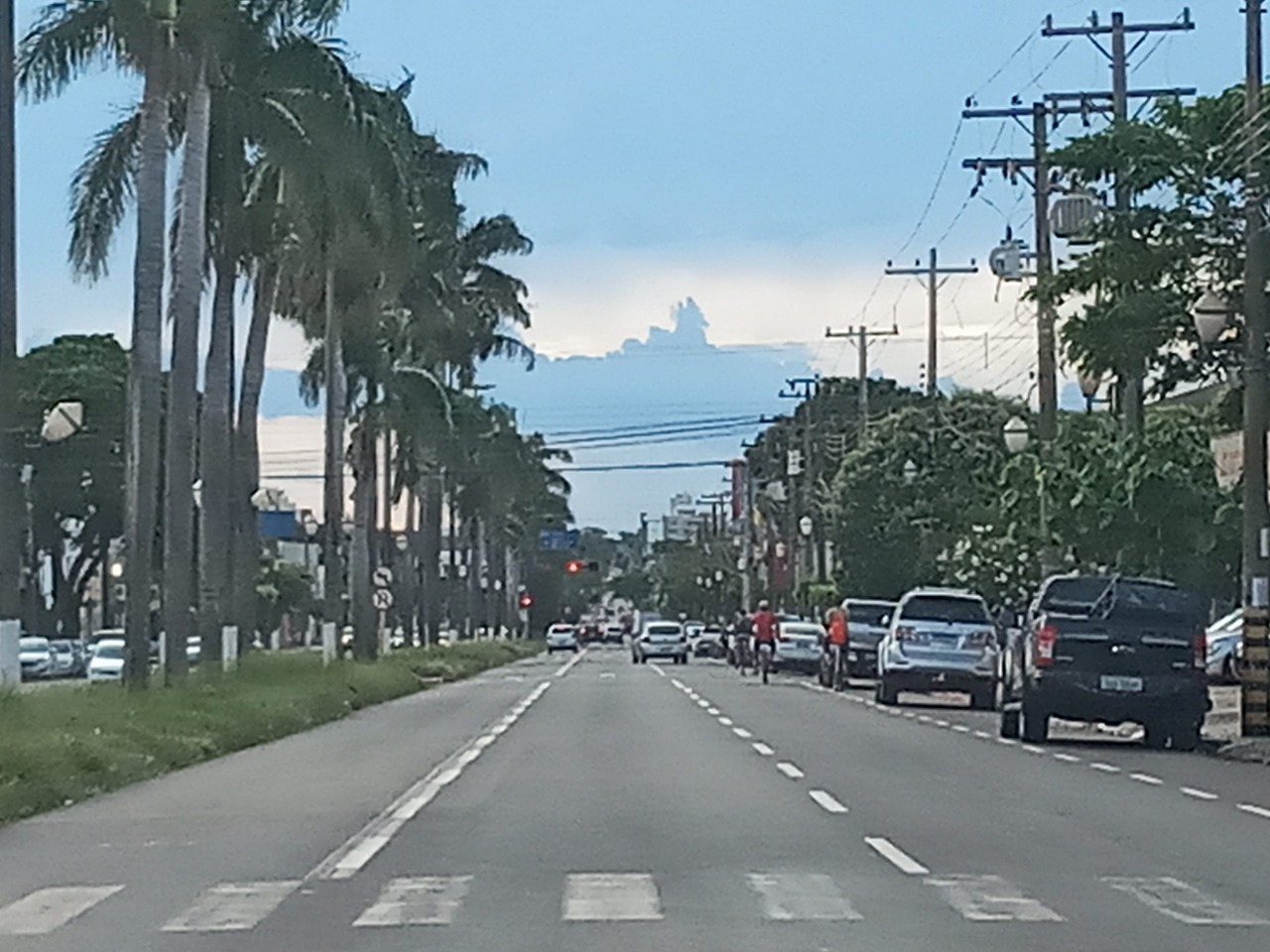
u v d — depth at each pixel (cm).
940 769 2364
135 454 3225
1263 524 2861
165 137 3188
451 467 7806
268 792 2072
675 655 8488
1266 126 2855
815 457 10362
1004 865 1452
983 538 5131
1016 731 2978
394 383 5622
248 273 4112
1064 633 2775
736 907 1238
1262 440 2858
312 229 3691
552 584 16075
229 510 3884
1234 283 3091
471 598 9994
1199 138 3103
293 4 3625
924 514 6794
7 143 2502
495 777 2223
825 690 4966
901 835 1645
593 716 3584
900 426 6956
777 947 1093
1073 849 1553
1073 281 3138
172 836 1678
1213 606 4566
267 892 1327
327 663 4319
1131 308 3091
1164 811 1856
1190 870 1427
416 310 5769
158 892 1334
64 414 3153
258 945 1117
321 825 1742
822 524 9181
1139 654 2759
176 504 3325
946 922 1179
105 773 2141
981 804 1916
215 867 1466
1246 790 2091
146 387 3173
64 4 3331
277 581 9906
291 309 4828
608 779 2191
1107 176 3125
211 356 3822
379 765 2445
